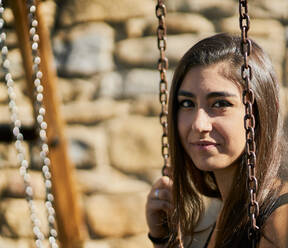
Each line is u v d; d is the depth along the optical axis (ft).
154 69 12.79
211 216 8.38
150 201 6.97
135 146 12.63
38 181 12.78
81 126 12.89
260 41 12.40
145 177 12.58
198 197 6.51
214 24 12.72
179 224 6.47
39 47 10.09
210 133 5.49
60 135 10.54
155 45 12.79
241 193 5.65
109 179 12.62
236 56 5.50
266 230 5.16
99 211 12.54
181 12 12.79
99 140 12.73
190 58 5.63
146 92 12.71
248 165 5.16
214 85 5.43
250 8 12.57
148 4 13.01
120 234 12.50
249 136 5.20
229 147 5.48
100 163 12.71
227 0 12.72
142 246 12.42
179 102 5.76
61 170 10.62
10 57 13.07
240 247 5.62
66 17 13.17
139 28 12.96
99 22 13.08
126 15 13.00
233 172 5.75
